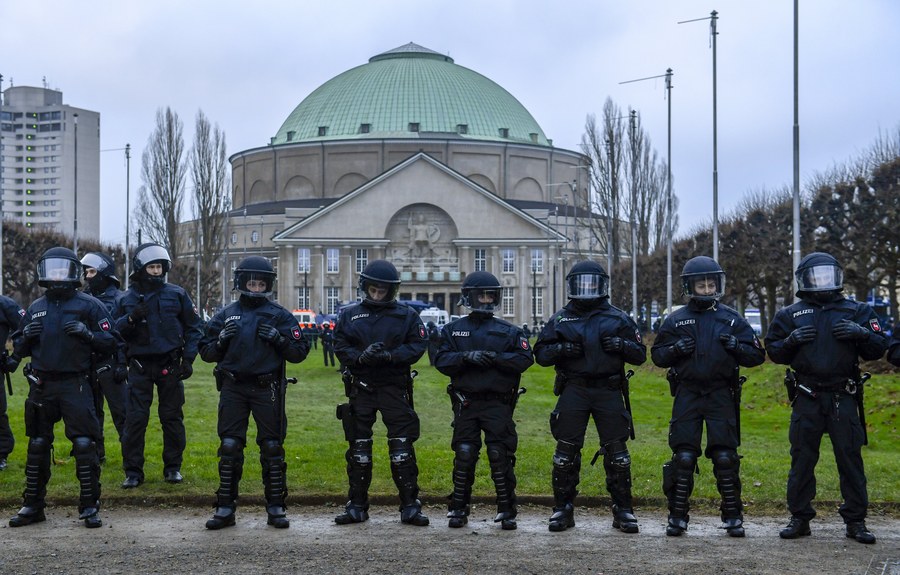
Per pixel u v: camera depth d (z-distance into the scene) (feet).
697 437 34.32
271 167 388.16
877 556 30.68
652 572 28.48
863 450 56.24
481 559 29.96
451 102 392.47
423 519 35.17
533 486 40.93
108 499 38.58
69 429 35.01
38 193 581.94
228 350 35.53
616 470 34.50
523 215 338.95
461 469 35.06
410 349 35.60
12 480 41.63
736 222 166.81
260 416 35.42
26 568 28.81
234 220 376.68
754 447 55.52
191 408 72.49
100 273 47.75
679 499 33.88
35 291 215.72
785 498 39.19
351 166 374.84
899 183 126.82
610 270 244.22
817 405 33.58
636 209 255.70
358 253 340.59
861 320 33.83
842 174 172.86
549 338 35.32
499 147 376.48
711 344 34.12
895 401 69.00
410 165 339.57
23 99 591.78
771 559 30.17
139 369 41.29
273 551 30.94
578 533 33.99
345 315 36.27
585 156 263.90
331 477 42.42
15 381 97.35
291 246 338.13
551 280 340.39
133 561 29.63
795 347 33.96
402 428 35.73
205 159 301.43
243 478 42.16
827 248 133.18
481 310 35.86
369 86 398.62
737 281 166.81
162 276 42.24
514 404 35.83
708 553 30.96
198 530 34.17
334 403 79.36
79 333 34.88
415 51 421.59
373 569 28.68
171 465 42.09
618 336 34.78
